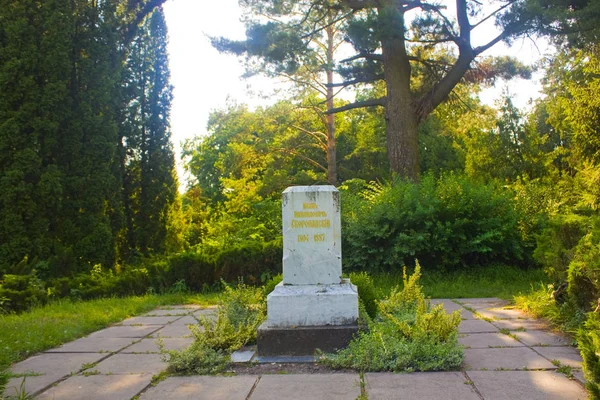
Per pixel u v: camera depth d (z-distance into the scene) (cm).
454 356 519
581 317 649
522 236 1302
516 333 667
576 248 704
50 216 1362
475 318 781
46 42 1367
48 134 1357
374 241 1264
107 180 1454
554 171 2456
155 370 541
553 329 684
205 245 1694
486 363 529
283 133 3145
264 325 588
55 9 1395
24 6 1358
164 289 1223
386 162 3650
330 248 616
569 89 1934
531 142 2573
